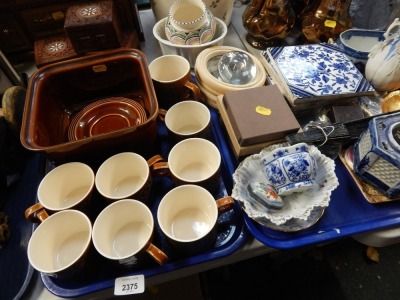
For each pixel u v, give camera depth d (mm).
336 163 561
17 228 530
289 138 515
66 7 707
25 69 784
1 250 504
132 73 639
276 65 611
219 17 803
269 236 470
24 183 592
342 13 692
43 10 700
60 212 436
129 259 400
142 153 573
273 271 1009
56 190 506
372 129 471
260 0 716
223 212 457
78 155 500
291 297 960
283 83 589
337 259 1031
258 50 794
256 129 511
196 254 461
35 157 626
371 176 499
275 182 477
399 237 490
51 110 604
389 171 462
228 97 553
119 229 474
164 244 474
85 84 637
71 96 650
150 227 440
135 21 790
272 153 484
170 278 482
